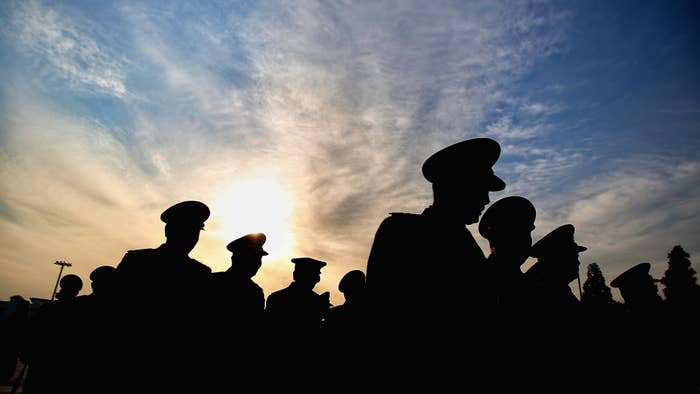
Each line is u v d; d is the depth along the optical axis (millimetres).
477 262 1984
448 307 1731
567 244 3861
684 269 25547
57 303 5328
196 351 3641
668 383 4059
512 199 3098
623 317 4551
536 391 2209
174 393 3332
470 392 1659
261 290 5645
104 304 3432
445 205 2141
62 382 3131
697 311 4953
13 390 7250
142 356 3246
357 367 1758
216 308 4113
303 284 6367
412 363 1641
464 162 2193
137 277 3598
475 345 1740
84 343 3232
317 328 5965
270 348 5512
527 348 2357
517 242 2926
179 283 3740
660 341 4445
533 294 2838
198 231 4102
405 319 1708
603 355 3367
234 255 5484
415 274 1777
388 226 2002
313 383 5379
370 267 1962
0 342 7262
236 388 4465
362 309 1897
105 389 3080
